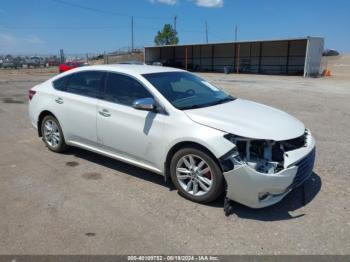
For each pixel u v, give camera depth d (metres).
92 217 3.45
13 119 8.25
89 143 4.89
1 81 19.94
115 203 3.77
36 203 3.74
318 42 30.25
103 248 2.94
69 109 5.00
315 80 25.12
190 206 3.72
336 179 4.45
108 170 4.76
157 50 43.62
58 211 3.57
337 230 3.25
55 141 5.46
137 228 3.26
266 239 3.10
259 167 3.36
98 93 4.70
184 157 3.79
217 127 3.54
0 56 50.88
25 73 31.22
